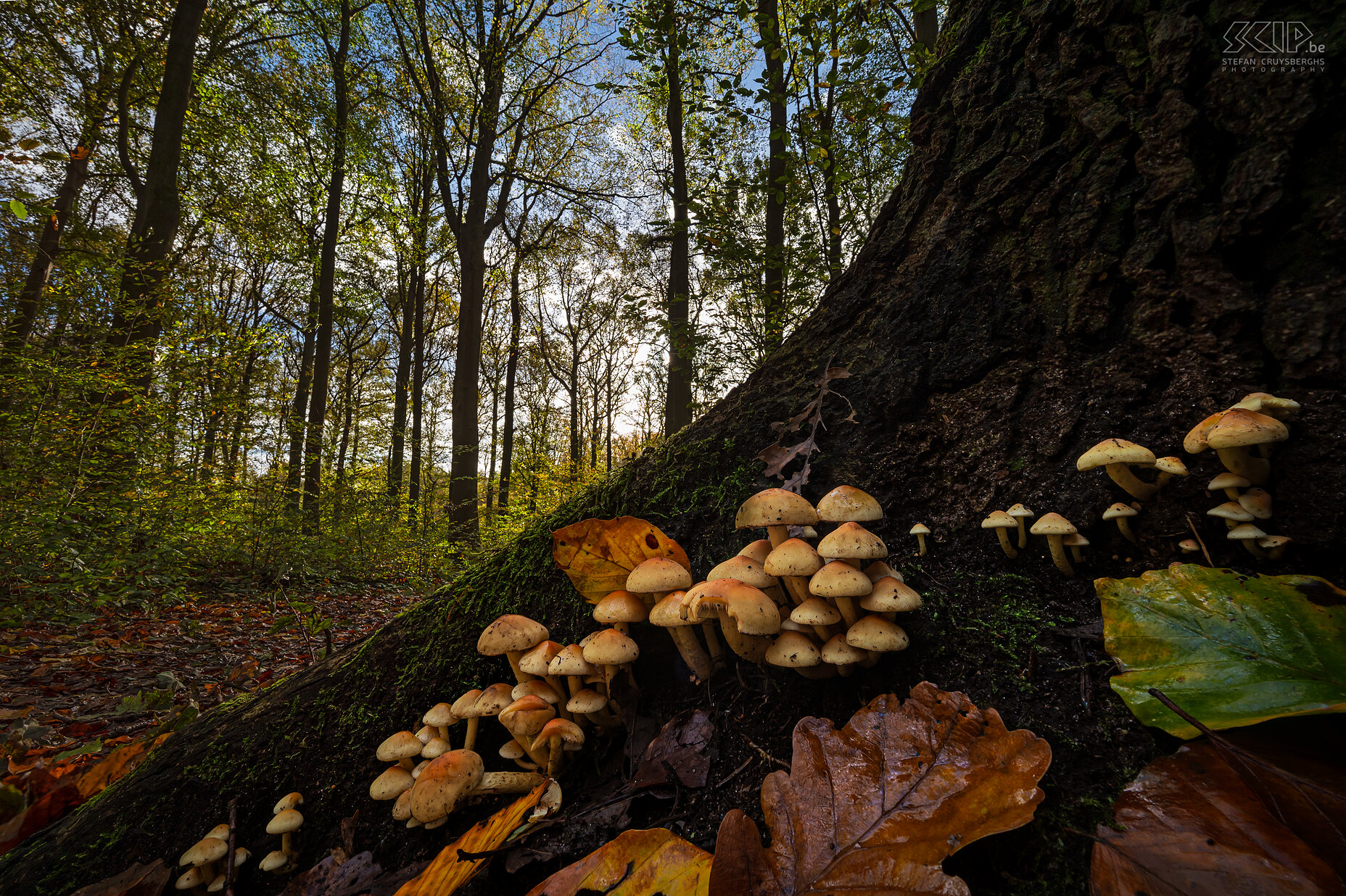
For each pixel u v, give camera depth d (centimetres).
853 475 29
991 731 18
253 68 219
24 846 32
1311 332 20
